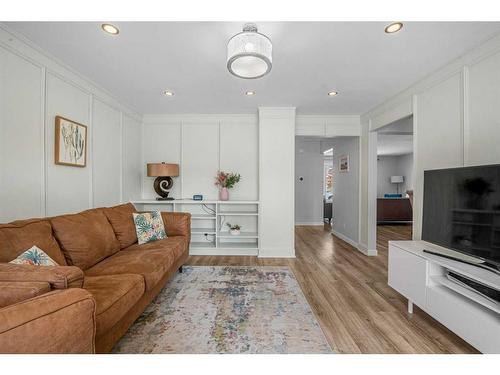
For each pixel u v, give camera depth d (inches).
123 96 129.3
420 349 64.0
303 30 69.9
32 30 70.6
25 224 62.0
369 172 153.9
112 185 128.8
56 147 87.9
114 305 53.5
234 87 116.2
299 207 271.6
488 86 74.2
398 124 148.6
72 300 35.4
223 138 166.4
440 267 72.8
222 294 95.7
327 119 165.3
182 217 122.0
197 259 143.3
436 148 95.5
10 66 71.2
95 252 78.1
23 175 75.8
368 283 107.9
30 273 39.9
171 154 167.0
